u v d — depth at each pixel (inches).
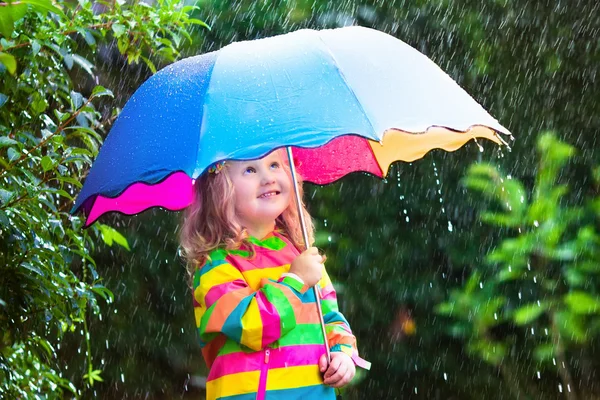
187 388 430.6
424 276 438.0
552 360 422.3
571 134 434.0
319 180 191.5
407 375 439.5
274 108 144.9
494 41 434.0
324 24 430.9
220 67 153.1
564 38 432.8
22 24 196.2
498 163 434.3
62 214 223.0
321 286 171.0
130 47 224.5
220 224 163.5
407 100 149.9
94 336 417.1
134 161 150.9
